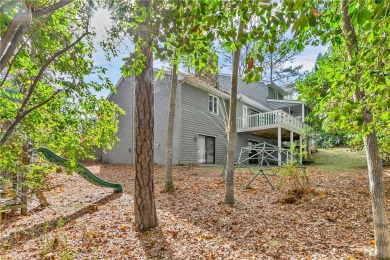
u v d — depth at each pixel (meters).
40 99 3.11
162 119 14.00
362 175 9.37
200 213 5.28
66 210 5.86
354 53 2.01
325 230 4.46
